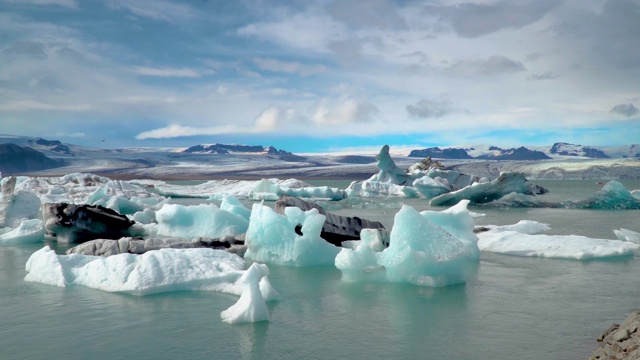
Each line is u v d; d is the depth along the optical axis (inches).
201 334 233.3
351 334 233.1
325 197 1656.0
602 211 1015.6
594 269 385.4
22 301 292.4
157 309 274.1
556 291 315.3
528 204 1139.9
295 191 1651.1
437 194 1571.1
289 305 286.2
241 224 557.0
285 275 373.1
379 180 1925.4
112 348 216.1
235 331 237.8
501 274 369.4
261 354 207.9
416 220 345.7
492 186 1164.5
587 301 290.5
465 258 338.6
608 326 241.8
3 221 693.3
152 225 610.9
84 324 248.7
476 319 256.1
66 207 577.9
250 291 258.8
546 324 246.2
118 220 597.3
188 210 570.9
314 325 247.1
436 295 307.6
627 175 6338.6
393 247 345.4
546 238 486.9
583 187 3132.4
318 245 417.4
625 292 311.1
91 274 334.0
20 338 229.8
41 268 352.2
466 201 457.1
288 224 422.6
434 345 217.2
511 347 213.8
